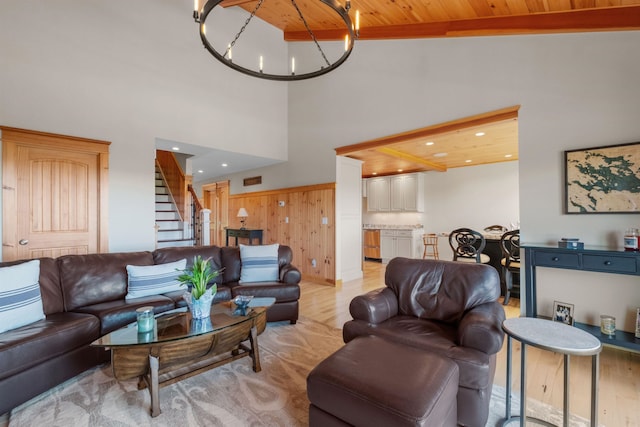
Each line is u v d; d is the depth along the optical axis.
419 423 1.19
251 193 7.24
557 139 3.00
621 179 2.63
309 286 5.41
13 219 3.28
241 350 2.68
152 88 4.32
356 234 5.91
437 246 7.40
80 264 2.92
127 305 2.72
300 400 2.02
